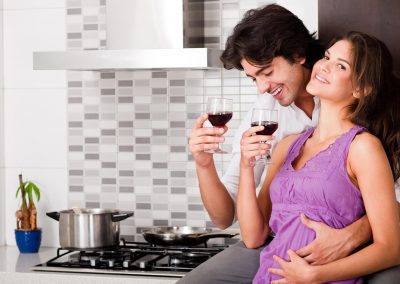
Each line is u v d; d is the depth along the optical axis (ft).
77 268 10.79
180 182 12.26
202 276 8.05
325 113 8.04
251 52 8.25
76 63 10.89
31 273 10.64
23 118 12.75
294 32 8.39
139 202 12.44
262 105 9.52
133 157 12.42
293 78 8.53
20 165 12.79
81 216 11.16
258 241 8.59
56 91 12.66
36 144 12.72
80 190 12.64
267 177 8.81
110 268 10.71
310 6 10.50
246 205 8.51
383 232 7.29
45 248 12.60
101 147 12.53
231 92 12.01
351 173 7.64
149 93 12.30
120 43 11.19
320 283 7.30
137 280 10.25
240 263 8.27
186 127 12.19
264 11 8.54
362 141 7.53
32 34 12.67
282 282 7.50
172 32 10.96
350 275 7.24
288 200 7.84
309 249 7.43
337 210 7.59
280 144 8.79
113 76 12.42
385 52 7.96
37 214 12.73
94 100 12.51
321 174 7.63
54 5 12.61
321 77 7.89
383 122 7.88
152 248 11.55
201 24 11.94
